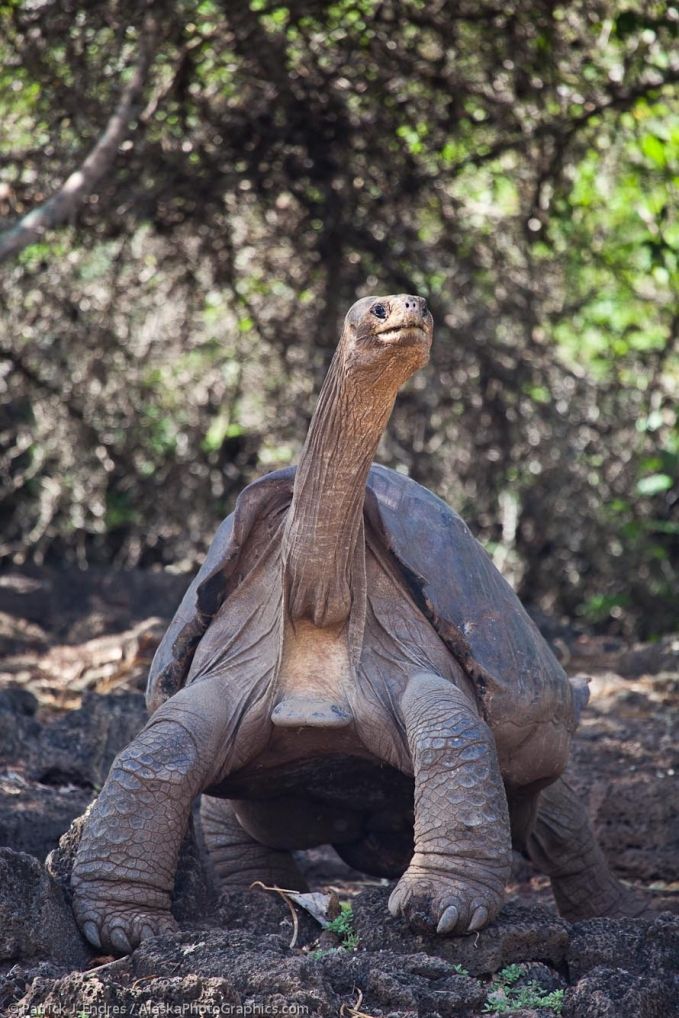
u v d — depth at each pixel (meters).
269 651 6.27
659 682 13.26
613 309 21.27
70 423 18.34
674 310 18.64
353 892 8.45
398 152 16.53
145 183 15.71
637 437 19.02
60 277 16.97
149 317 18.06
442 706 5.88
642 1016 5.04
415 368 5.54
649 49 15.21
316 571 5.95
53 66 14.70
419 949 5.53
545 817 7.74
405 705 6.00
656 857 9.06
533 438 18.45
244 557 6.46
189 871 6.22
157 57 15.10
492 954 5.48
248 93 15.88
